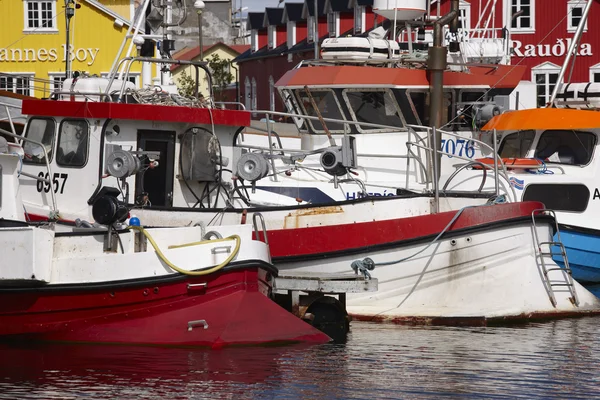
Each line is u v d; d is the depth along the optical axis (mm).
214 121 21078
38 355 16125
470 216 20812
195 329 16750
